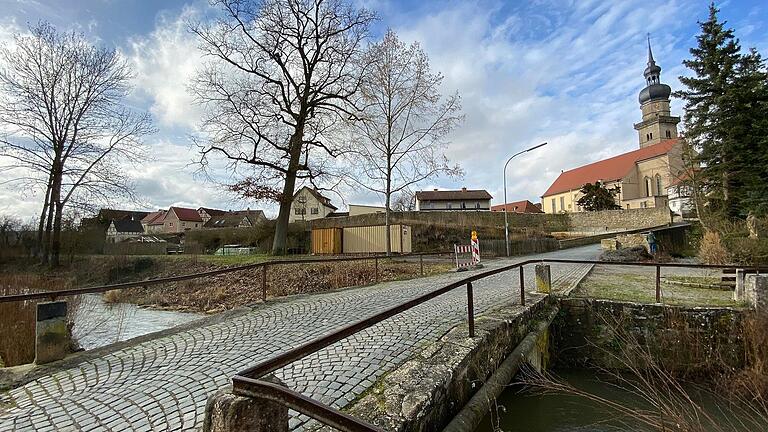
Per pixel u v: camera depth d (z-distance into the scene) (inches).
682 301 315.0
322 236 1175.0
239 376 74.7
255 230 1363.2
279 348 204.7
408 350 182.7
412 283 469.7
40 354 190.7
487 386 174.6
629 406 223.5
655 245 880.9
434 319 244.1
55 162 1025.5
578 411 218.4
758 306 273.3
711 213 892.0
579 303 325.1
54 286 587.8
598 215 1844.2
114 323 422.6
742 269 316.5
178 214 3120.1
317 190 991.6
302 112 937.5
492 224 1590.8
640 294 349.1
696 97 966.4
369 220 1396.4
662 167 2268.7
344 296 372.5
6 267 1121.4
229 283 653.9
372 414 113.3
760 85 892.0
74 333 288.8
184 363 186.1
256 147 901.8
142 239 1652.3
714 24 950.4
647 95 2758.4
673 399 194.4
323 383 146.4
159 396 147.6
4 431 124.8
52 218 1045.8
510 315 238.5
